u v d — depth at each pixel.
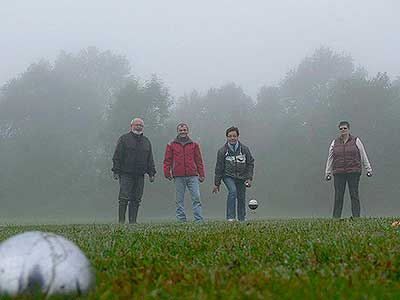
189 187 12.20
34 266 2.21
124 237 6.14
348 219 9.72
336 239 5.07
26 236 2.35
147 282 2.70
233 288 2.46
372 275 2.90
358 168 11.80
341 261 3.65
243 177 12.11
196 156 12.20
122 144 11.95
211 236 5.92
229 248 4.63
